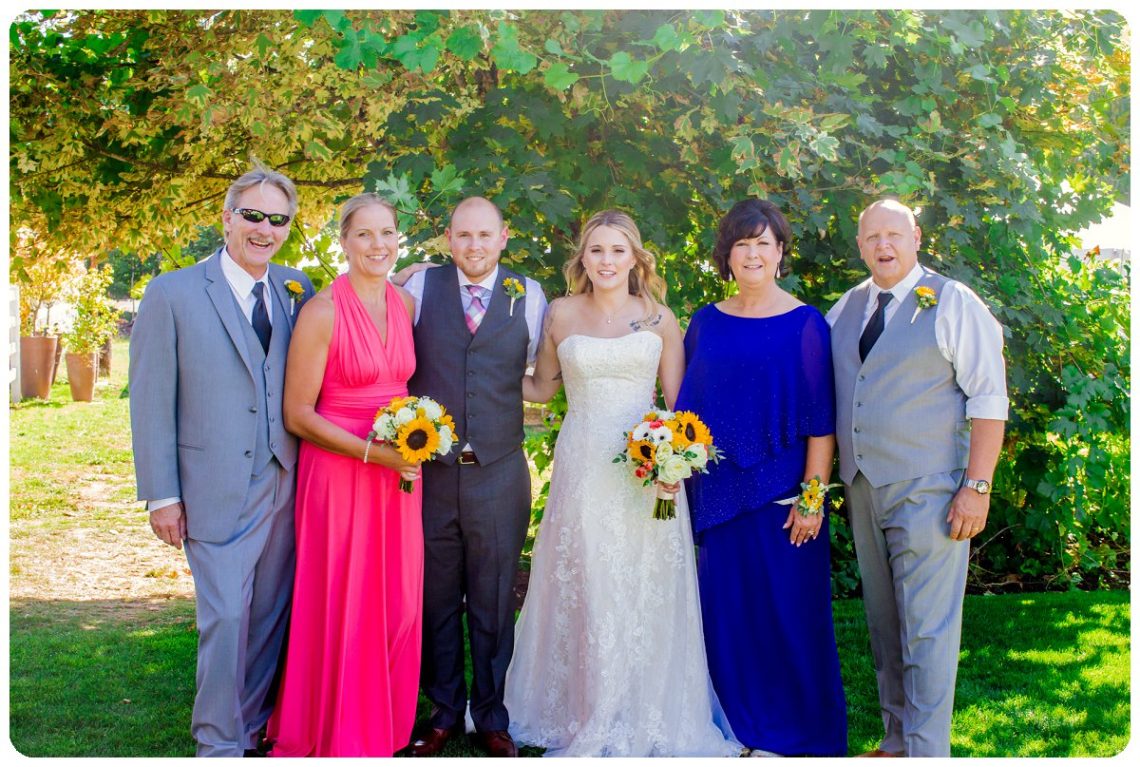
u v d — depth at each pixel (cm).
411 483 291
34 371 1260
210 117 406
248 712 301
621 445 319
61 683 382
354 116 457
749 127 365
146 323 282
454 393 308
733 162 388
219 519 285
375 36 322
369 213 289
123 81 507
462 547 317
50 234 595
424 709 357
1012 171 402
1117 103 471
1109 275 531
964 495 284
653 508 319
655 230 398
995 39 446
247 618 294
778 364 311
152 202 554
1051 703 370
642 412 323
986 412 283
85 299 1241
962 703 370
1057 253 532
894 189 376
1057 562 554
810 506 303
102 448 936
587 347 317
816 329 313
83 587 527
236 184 290
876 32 382
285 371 298
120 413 1161
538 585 338
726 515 317
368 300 297
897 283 301
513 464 317
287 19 414
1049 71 452
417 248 349
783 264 328
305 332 288
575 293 339
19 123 509
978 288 435
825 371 312
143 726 341
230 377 285
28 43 494
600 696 312
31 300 1239
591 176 407
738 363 314
